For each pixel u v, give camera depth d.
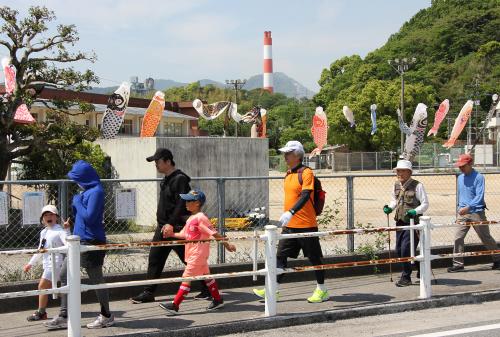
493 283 8.44
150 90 114.00
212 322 6.46
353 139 64.19
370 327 6.54
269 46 126.19
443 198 25.67
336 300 7.51
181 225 7.30
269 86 126.31
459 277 8.91
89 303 7.66
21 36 13.39
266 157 17.91
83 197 6.21
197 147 16.91
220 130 73.00
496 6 111.94
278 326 6.59
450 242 12.75
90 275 6.27
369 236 12.41
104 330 6.20
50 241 6.60
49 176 14.45
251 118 21.77
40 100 14.22
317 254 7.30
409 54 103.31
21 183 7.96
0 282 7.73
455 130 15.81
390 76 89.56
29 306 7.37
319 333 6.32
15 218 10.12
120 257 10.08
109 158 17.77
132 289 7.93
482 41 102.88
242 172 17.53
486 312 7.19
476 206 9.20
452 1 120.31
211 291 7.11
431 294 7.68
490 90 82.88
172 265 9.49
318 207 7.31
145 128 13.89
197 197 6.92
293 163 7.27
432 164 55.84
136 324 6.43
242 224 14.02
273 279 6.66
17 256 10.22
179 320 6.59
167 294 8.09
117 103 12.12
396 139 62.34
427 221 7.45
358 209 21.47
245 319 6.56
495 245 9.38
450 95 87.56
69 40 13.64
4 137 13.48
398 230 7.59
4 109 13.62
